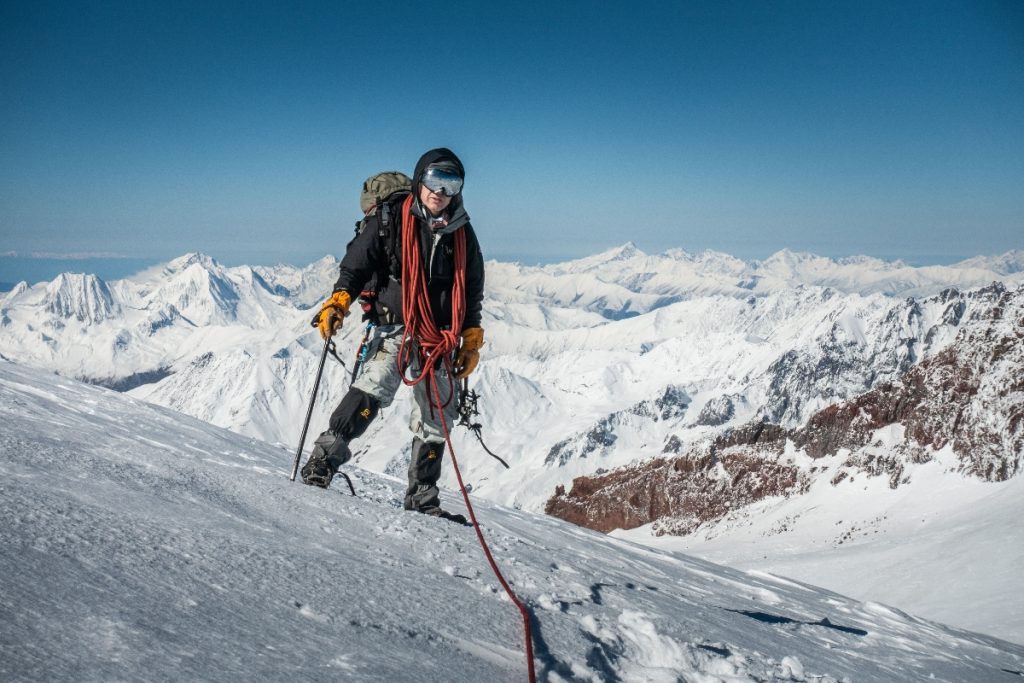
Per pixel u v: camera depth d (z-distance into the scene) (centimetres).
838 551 5669
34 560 167
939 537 5200
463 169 402
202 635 157
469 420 445
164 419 606
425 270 416
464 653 202
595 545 584
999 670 491
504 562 340
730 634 335
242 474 383
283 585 209
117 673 131
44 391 574
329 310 411
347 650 174
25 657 126
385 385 424
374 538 314
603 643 260
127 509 240
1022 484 5991
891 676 349
